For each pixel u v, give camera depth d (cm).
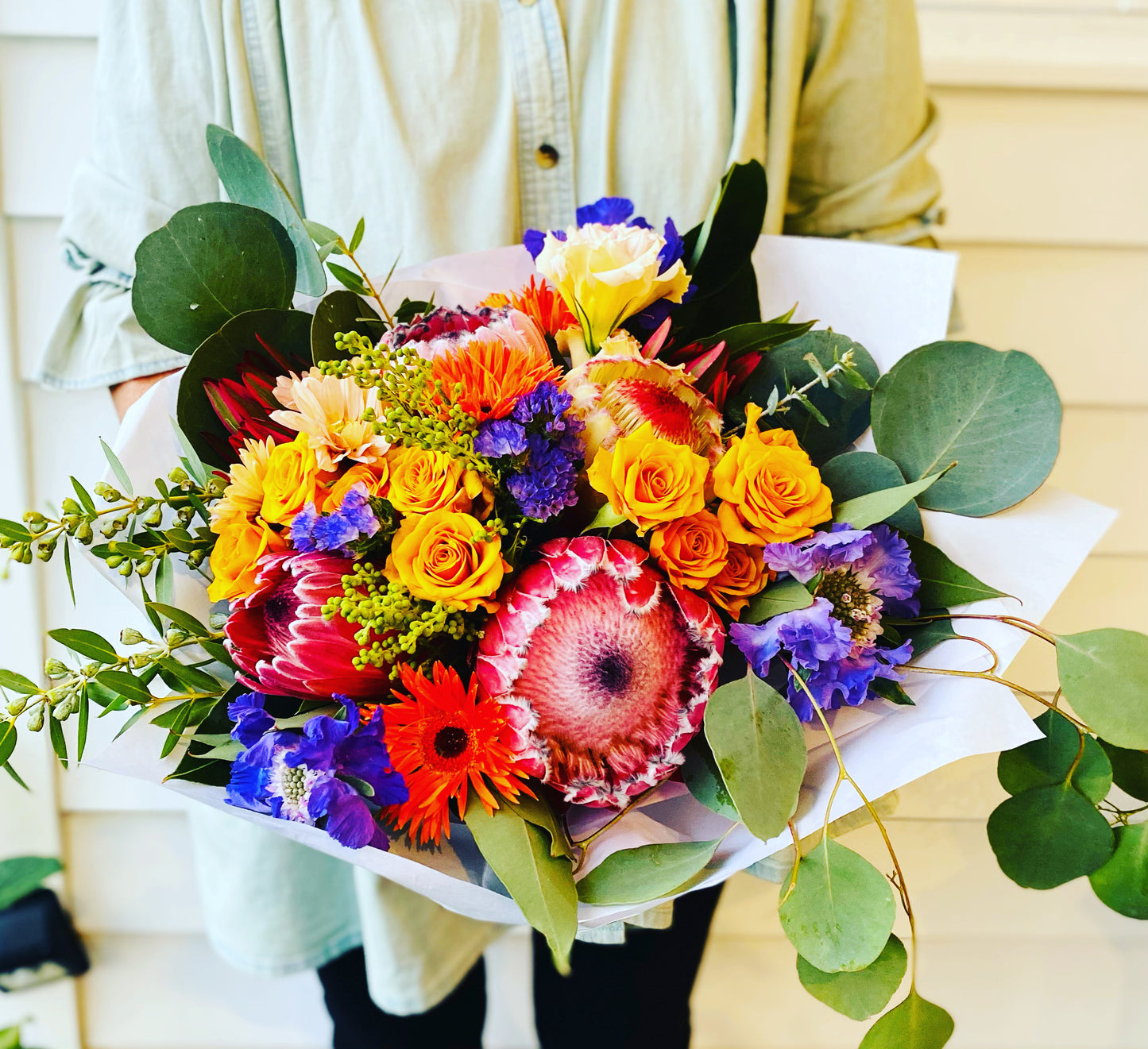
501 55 66
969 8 100
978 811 72
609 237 48
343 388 44
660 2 66
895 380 54
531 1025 119
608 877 46
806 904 44
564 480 42
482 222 67
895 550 47
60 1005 113
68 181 91
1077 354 102
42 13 87
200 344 52
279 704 47
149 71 65
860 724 50
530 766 43
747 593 47
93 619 57
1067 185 97
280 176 69
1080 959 111
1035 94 94
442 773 43
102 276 68
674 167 68
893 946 46
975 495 52
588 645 42
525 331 47
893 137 70
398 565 41
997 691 46
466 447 43
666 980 85
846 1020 117
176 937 115
